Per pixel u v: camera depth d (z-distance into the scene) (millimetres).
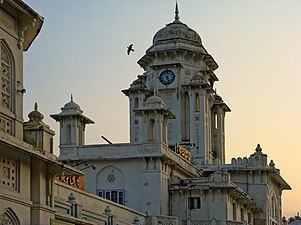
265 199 73875
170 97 79438
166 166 62875
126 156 61656
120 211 49844
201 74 80000
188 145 77438
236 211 65500
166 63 80125
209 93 80250
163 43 80875
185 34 81375
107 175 62469
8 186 24797
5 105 25422
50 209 27172
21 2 25484
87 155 62844
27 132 26656
